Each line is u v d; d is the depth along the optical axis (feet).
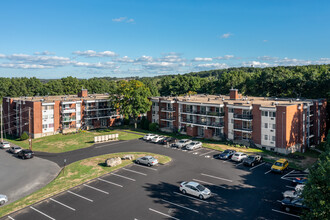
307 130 182.39
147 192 105.70
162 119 243.40
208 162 144.56
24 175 134.00
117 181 118.32
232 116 190.08
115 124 284.61
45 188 113.09
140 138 213.66
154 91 445.78
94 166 141.18
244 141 180.75
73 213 89.81
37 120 228.22
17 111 249.55
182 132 226.58
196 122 212.02
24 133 227.40
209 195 98.94
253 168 134.21
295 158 151.74
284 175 123.85
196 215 86.48
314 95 258.37
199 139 202.39
